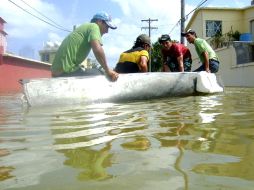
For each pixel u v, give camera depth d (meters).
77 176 1.49
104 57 4.73
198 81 6.07
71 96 4.48
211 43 23.27
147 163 1.67
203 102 4.78
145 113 3.55
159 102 4.84
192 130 2.54
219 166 1.62
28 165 1.68
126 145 2.06
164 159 1.75
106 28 5.11
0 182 1.44
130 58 5.66
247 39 20.00
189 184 1.38
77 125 2.81
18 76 19.34
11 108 4.41
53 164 1.68
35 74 21.72
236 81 18.41
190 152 1.88
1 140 2.26
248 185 1.36
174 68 7.44
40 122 3.00
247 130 2.52
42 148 2.02
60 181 1.43
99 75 4.80
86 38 4.80
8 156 1.85
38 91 4.31
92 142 2.16
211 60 7.43
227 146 2.02
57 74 4.86
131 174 1.50
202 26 25.48
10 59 18.45
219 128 2.62
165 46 7.37
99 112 3.66
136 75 5.14
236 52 18.81
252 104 4.45
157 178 1.45
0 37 24.67
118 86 4.90
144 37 5.84
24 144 2.14
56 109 3.96
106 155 1.84
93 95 4.65
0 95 9.36
